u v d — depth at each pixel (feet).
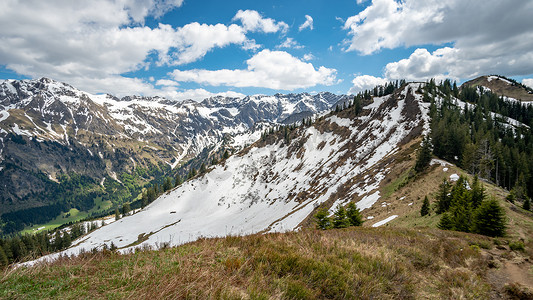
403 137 271.90
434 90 372.58
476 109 378.53
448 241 50.96
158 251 29.89
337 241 38.52
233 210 371.15
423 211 112.98
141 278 20.47
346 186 233.55
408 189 155.84
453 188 112.57
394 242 43.60
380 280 26.48
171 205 431.02
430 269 34.83
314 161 374.02
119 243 291.38
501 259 43.52
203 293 18.29
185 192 455.22
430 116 276.62
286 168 406.62
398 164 205.46
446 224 88.28
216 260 25.88
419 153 182.50
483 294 29.53
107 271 22.41
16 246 194.08
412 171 176.86
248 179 441.68
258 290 20.08
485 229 70.28
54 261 24.32
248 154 506.48
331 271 25.25
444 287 29.73
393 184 179.01
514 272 37.52
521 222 79.25
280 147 488.85
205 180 469.57
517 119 455.63
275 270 24.56
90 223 546.26
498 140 258.37
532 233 68.74
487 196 98.27
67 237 319.88
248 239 34.32
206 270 21.93
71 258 25.58
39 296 17.69
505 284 31.22
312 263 26.58
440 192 112.47
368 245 39.32
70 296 17.65
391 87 504.43
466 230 79.05
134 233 330.95
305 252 30.73
